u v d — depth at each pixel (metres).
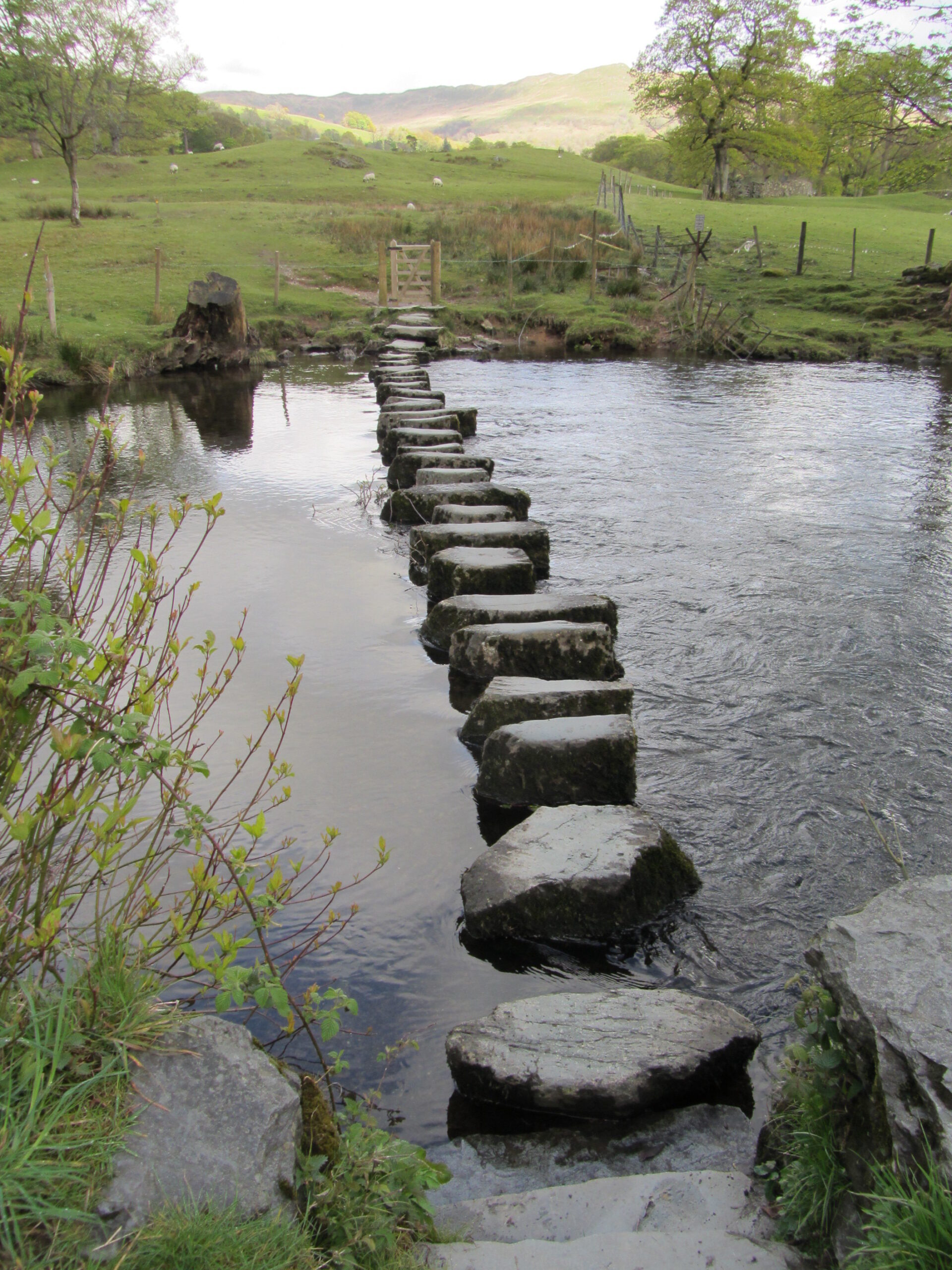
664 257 31.89
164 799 3.11
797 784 5.14
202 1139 2.07
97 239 30.03
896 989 2.28
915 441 13.54
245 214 36.41
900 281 27.77
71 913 2.91
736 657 6.72
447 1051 3.13
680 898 4.19
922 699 6.12
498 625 6.27
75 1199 1.89
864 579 8.26
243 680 6.24
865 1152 2.16
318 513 10.09
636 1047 3.06
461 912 4.11
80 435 13.61
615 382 18.84
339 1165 2.23
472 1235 2.44
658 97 60.59
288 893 2.79
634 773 4.89
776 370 20.62
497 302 27.03
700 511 10.26
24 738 2.33
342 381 19.14
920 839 4.67
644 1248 2.21
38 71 31.98
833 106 30.88
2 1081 2.01
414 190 47.56
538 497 10.84
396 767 5.25
